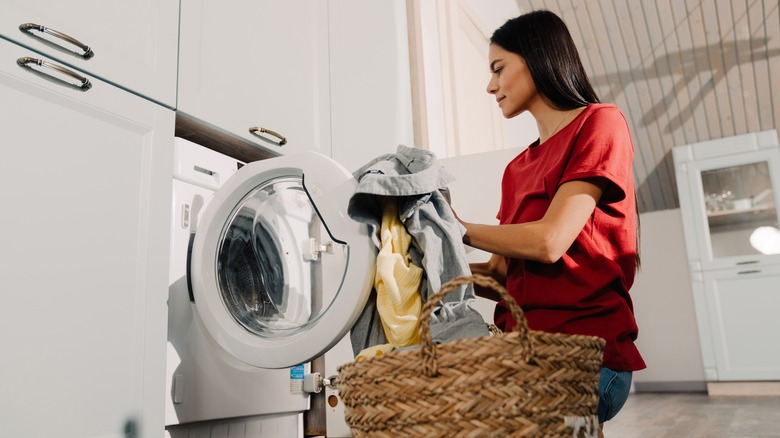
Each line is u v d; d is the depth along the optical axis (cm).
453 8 317
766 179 466
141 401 131
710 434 266
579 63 119
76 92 124
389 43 261
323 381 179
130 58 138
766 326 456
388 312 116
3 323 108
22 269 111
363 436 83
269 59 184
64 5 124
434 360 78
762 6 400
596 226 107
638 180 540
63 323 117
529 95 120
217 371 153
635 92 470
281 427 179
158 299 137
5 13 113
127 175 134
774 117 466
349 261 126
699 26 418
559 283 106
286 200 157
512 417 76
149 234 138
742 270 465
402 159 126
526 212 115
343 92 221
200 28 159
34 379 111
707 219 483
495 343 78
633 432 284
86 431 119
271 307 156
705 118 479
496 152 188
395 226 120
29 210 114
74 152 123
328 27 219
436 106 288
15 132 113
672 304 544
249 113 173
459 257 112
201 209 155
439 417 77
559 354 79
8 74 112
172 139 147
